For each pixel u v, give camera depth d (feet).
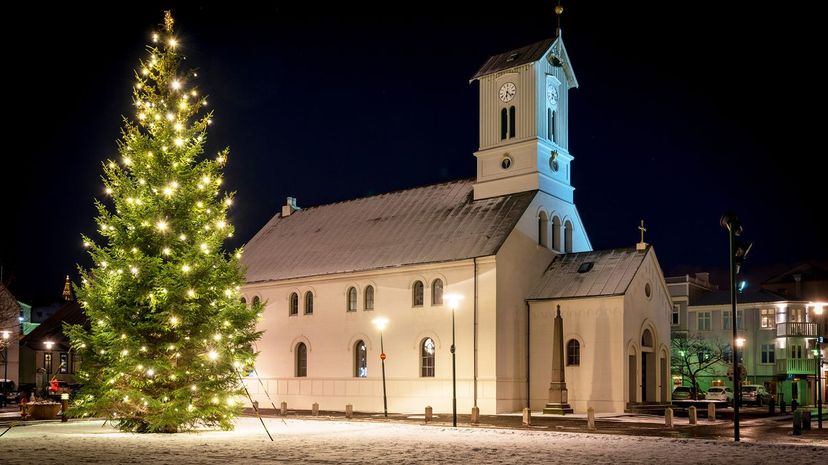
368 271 175.63
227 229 102.27
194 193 98.89
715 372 257.55
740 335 256.73
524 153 172.96
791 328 245.65
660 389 162.91
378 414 158.20
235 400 100.63
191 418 94.48
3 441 83.25
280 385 190.49
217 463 63.93
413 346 166.30
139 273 94.12
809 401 241.35
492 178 177.17
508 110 177.47
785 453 75.00
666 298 167.63
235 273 101.81
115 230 97.45
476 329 157.07
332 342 181.68
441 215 180.14
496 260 156.66
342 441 86.43
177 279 94.68
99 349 96.53
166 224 95.76
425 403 162.50
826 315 249.34
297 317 190.08
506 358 156.97
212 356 95.14
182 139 99.60
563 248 176.76
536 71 173.47
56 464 62.18
